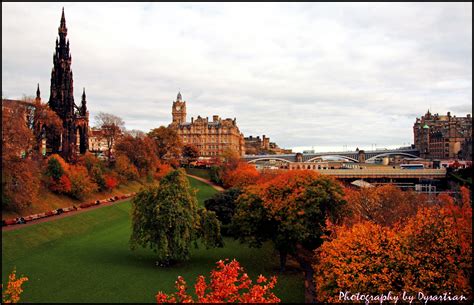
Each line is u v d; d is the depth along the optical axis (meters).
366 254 35.50
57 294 45.22
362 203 65.50
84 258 59.00
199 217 57.78
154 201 55.31
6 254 56.66
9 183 69.81
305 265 59.03
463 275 31.62
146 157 134.00
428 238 34.56
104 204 98.00
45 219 74.88
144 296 45.62
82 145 148.00
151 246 55.91
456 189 100.75
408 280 32.44
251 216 56.03
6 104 79.12
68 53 137.75
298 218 52.88
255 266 58.44
